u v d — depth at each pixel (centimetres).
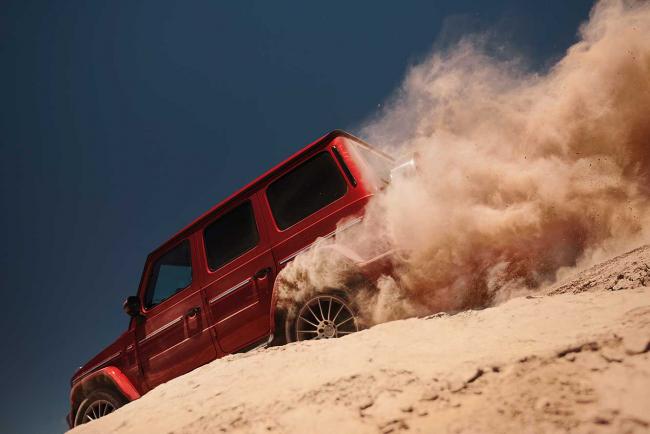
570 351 167
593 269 315
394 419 163
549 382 155
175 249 475
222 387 247
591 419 131
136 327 475
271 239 405
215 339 418
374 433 159
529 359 172
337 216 374
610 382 144
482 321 240
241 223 432
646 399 132
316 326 364
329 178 391
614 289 258
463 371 179
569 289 295
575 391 146
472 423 147
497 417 146
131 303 463
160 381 448
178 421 221
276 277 386
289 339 370
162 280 477
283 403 198
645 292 218
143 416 246
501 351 192
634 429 123
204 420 208
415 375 189
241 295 410
